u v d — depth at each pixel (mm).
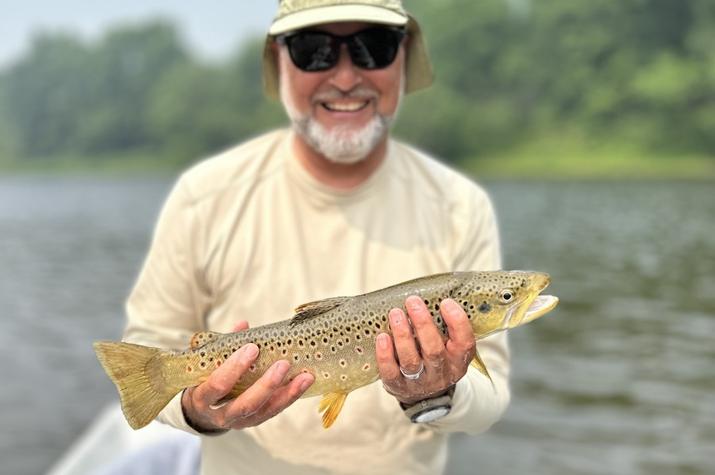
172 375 838
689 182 15297
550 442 2561
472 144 20172
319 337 829
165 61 29844
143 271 987
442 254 976
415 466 963
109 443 1851
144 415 832
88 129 29547
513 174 18656
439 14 22375
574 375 3297
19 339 4371
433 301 815
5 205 15984
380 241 970
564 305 4750
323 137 931
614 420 2742
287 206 973
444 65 22062
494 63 21812
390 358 778
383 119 949
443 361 777
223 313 967
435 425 929
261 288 956
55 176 27984
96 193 19688
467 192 1006
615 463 2381
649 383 3148
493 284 813
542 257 6746
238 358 792
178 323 973
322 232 966
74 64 30406
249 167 991
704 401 2916
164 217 976
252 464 951
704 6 19125
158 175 26484
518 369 3408
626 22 19859
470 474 2342
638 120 18953
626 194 12969
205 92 26547
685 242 7465
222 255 957
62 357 3959
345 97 932
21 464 2629
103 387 3426
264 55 1048
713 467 2357
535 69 20859
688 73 18203
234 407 798
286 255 960
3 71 31516
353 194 966
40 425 2961
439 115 19859
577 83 19969
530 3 21766
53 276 6816
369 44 928
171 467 1456
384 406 943
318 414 937
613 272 5922
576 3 20250
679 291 5117
